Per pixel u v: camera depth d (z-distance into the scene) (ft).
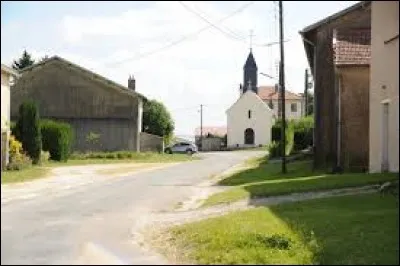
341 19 103.45
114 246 41.01
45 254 37.91
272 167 119.14
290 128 164.55
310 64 124.77
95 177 106.83
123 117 186.50
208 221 49.73
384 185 58.03
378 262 32.42
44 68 185.98
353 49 96.27
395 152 64.18
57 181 97.45
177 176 109.50
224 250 37.58
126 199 72.02
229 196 68.85
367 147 93.66
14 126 130.11
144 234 46.42
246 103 321.11
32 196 75.61
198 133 378.53
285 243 38.22
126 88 185.98
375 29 70.79
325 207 51.93
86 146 186.09
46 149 148.97
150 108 238.27
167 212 60.13
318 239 38.70
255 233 41.47
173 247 40.65
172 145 235.40
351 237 38.34
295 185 71.36
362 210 48.14
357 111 94.02
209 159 180.14
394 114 63.98
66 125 154.40
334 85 98.89
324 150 101.86
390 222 41.96
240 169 124.77
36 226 49.90
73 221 53.11
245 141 321.52
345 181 67.21
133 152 178.91
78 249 39.68
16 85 184.96
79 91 186.09
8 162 113.39
